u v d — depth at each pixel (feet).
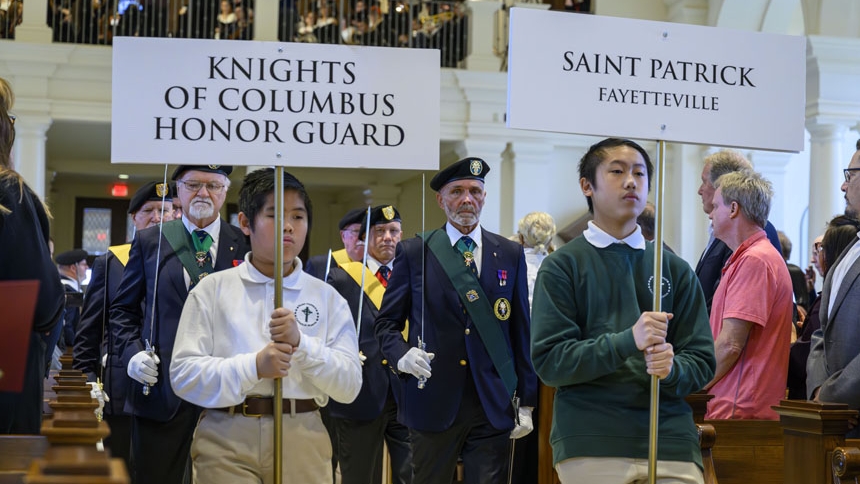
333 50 10.12
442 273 13.24
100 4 42.06
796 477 10.59
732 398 12.90
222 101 9.95
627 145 9.84
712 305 13.48
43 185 38.83
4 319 6.63
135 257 13.89
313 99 10.09
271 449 9.58
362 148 10.16
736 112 10.30
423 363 12.65
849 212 12.00
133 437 13.62
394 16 44.29
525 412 13.24
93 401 8.55
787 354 12.96
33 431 9.24
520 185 42.32
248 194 10.11
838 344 11.26
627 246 9.87
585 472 9.32
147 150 9.84
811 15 36.91
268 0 41.91
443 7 43.98
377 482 16.55
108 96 39.34
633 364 9.47
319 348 9.44
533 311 9.71
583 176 10.07
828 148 36.68
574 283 9.66
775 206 43.01
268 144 10.00
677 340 9.79
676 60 10.14
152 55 9.87
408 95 10.25
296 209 10.01
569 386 9.59
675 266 9.90
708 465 11.43
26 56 38.34
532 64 9.74
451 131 41.88
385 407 16.38
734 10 42.55
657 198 9.84
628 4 45.16
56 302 9.22
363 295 16.87
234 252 13.99
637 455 9.27
